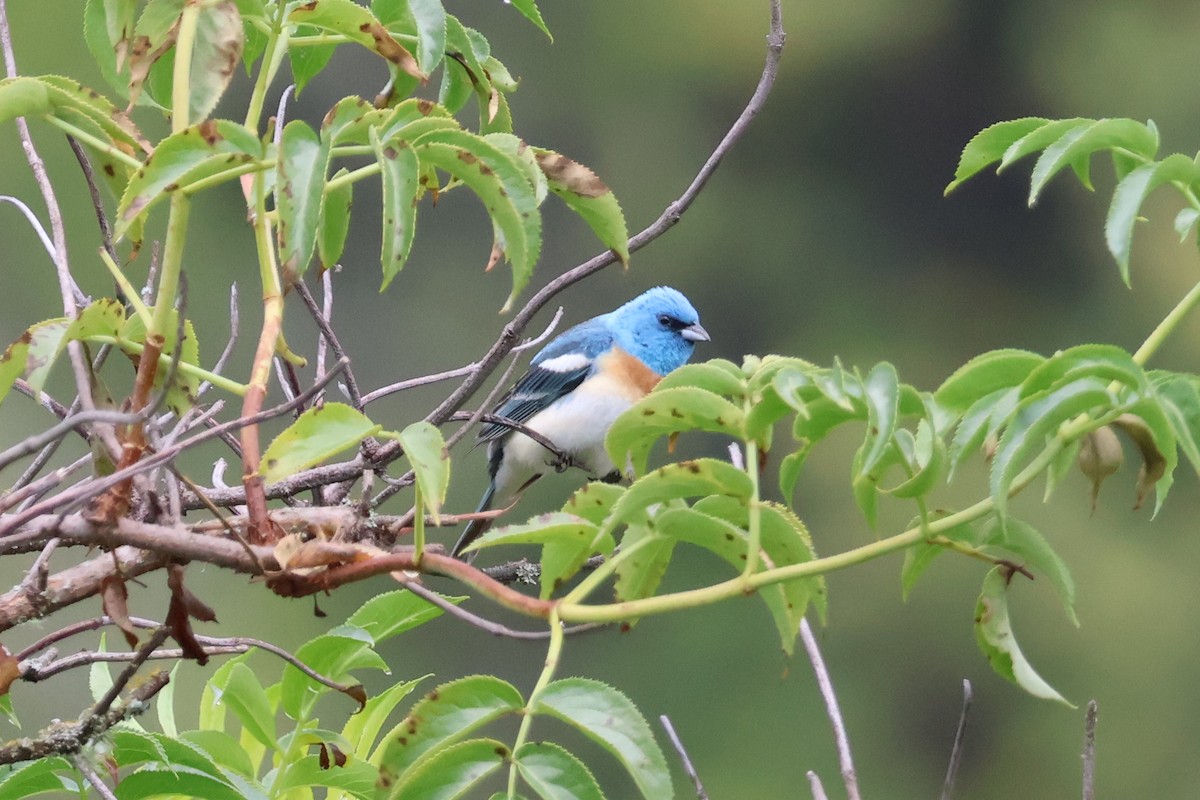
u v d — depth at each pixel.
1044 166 4.11
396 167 3.98
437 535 14.12
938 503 23.64
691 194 5.88
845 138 30.75
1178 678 23.23
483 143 4.14
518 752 3.50
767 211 29.94
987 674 23.56
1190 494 24.23
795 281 29.58
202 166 3.90
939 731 23.34
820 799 4.66
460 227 23.05
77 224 21.41
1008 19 31.16
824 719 22.62
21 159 21.55
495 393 5.04
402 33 4.86
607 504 4.10
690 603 3.81
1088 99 30.48
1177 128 30.53
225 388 4.37
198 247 22.61
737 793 21.64
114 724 4.31
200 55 4.15
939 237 30.09
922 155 30.52
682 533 3.95
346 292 22.22
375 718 5.20
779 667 22.42
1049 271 29.56
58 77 4.29
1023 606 23.95
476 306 22.81
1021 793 22.56
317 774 4.74
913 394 3.80
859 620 24.08
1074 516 24.33
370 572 4.00
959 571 23.91
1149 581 23.70
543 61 30.30
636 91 30.67
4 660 4.23
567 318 23.11
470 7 30.59
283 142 3.88
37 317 20.69
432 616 4.89
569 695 3.55
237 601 17.80
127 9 4.23
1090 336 28.77
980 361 3.82
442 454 3.89
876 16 30.75
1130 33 30.27
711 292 30.45
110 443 4.18
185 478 3.98
